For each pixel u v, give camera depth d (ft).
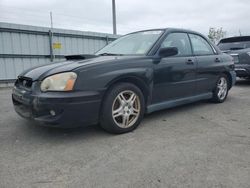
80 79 10.41
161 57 13.34
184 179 7.80
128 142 10.77
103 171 8.34
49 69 11.19
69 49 38.55
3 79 32.30
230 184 7.52
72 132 12.03
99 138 11.25
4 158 9.35
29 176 8.07
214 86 17.40
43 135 11.70
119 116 11.82
